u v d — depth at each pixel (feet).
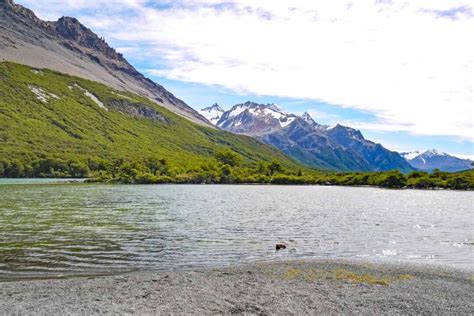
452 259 114.73
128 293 75.15
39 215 205.26
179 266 103.50
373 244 138.41
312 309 67.21
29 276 90.74
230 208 263.08
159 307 67.31
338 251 125.70
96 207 253.03
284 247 128.77
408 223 197.77
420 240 147.13
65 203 277.44
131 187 556.51
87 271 96.48
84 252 117.39
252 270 95.50
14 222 178.09
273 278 87.71
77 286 80.07
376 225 187.42
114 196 360.69
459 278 90.22
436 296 75.56
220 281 84.79
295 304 69.67
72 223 177.68
